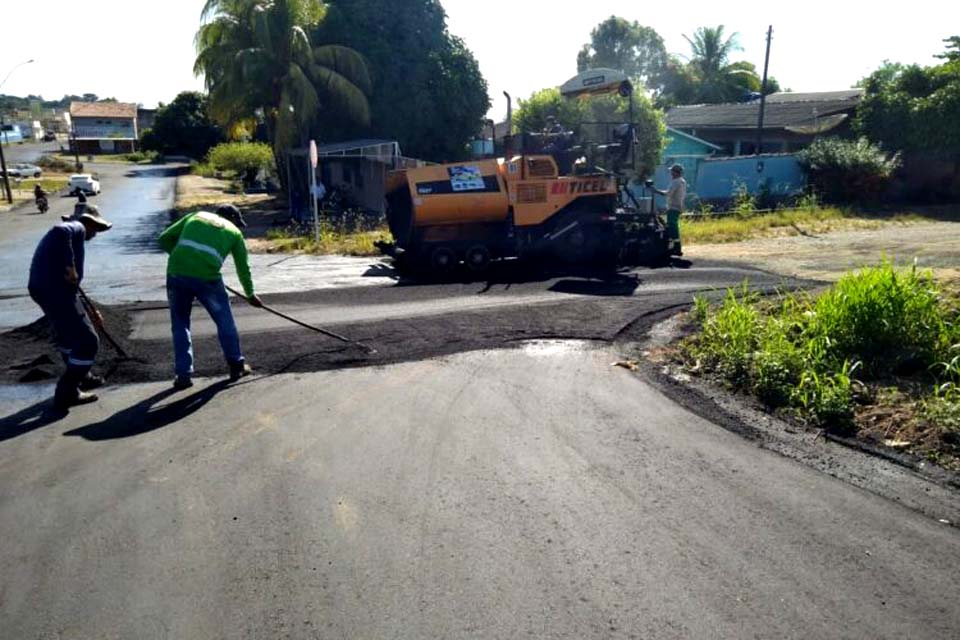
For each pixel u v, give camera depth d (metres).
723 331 7.08
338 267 12.91
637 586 3.45
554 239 11.87
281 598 3.38
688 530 3.94
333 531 3.94
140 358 7.05
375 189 25.73
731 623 3.18
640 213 12.75
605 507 4.19
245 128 31.30
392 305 9.36
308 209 23.64
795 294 9.18
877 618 3.21
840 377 5.58
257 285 11.12
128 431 5.33
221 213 6.66
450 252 11.71
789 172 23.59
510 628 3.16
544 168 11.73
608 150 12.44
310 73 27.05
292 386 6.28
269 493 4.37
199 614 3.27
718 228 16.95
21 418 5.62
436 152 30.12
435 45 28.95
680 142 28.97
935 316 6.55
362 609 3.29
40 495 4.38
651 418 5.53
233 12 27.66
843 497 4.28
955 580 3.48
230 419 5.54
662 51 54.34
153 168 64.50
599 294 9.80
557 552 3.73
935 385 5.74
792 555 3.69
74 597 3.40
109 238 19.98
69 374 5.77
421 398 5.96
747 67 51.78
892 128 24.00
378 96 28.42
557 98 23.48
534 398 5.96
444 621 3.21
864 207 21.83
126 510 4.19
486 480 4.52
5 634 3.14
